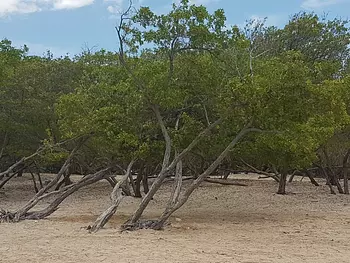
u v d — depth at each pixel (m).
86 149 21.69
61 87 23.84
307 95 14.12
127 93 17.06
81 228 14.77
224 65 15.70
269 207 20.83
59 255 10.89
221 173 34.59
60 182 26.59
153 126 16.83
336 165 27.25
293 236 13.65
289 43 30.56
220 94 14.73
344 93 14.42
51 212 17.27
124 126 16.72
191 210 19.80
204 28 14.85
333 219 17.20
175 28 15.04
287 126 14.68
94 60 24.64
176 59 15.83
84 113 17.72
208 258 10.59
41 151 19.80
